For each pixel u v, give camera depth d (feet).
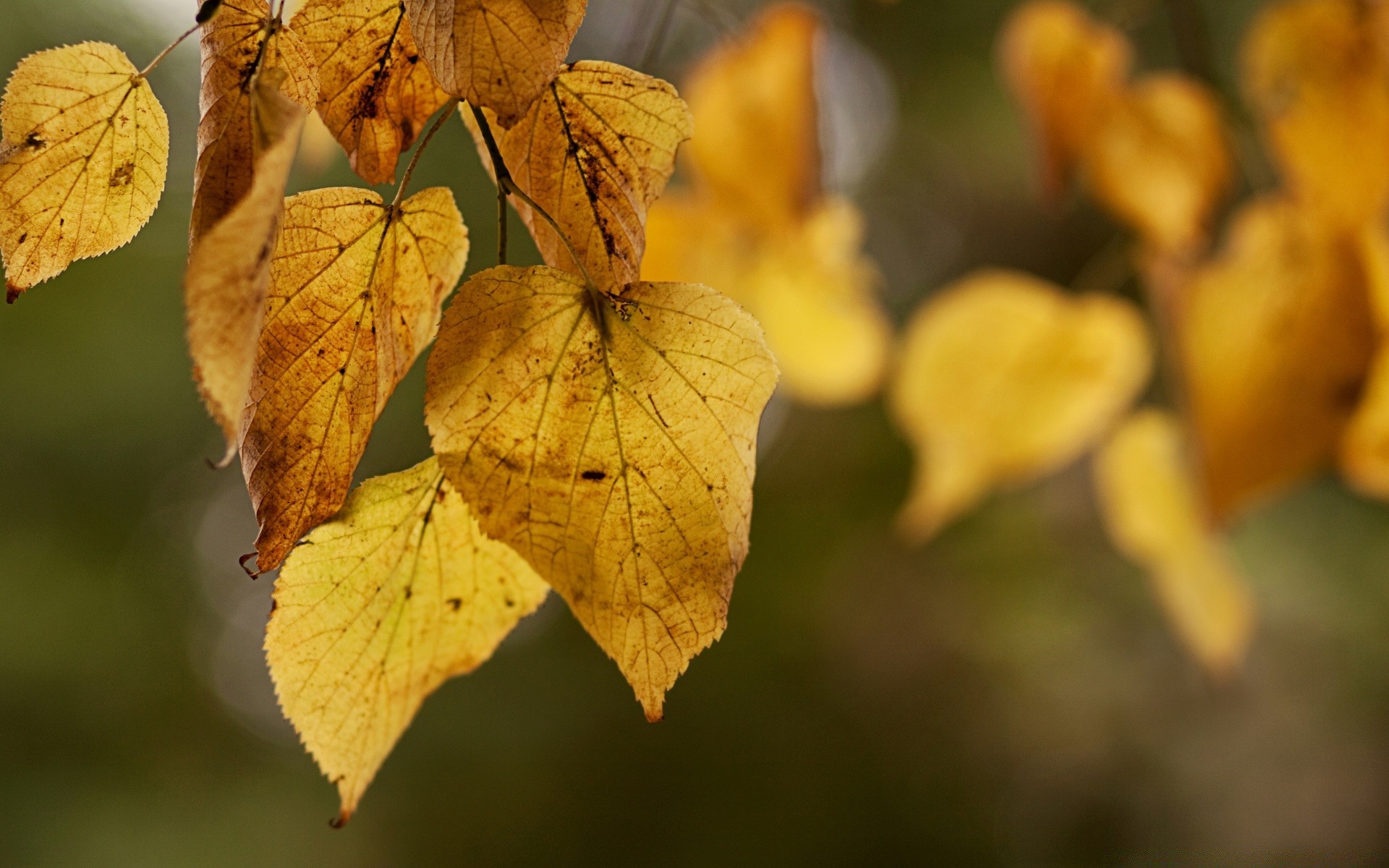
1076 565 14.34
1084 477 13.61
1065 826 15.84
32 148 2.21
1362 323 2.92
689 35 7.98
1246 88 3.00
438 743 17.81
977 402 3.92
